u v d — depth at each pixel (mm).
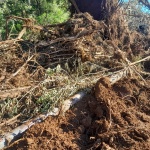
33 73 4176
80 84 3912
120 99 3740
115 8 5777
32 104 3588
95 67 4441
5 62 4387
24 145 3021
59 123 3330
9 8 7867
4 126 3273
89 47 4801
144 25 6707
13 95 3645
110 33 5441
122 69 4336
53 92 3672
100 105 3537
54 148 3016
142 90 4031
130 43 5625
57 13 7816
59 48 4699
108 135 3156
